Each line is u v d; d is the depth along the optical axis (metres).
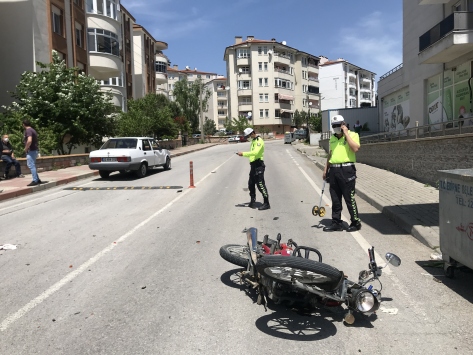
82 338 3.69
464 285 4.85
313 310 4.25
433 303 4.37
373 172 16.23
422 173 12.54
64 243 6.93
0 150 15.17
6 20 24.88
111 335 3.73
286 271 3.76
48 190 13.70
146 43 53.12
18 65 24.95
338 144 7.48
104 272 5.43
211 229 7.77
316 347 3.52
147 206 10.35
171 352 3.44
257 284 4.34
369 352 3.44
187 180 15.84
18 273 5.43
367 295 3.78
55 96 22.58
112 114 28.70
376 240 6.85
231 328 3.86
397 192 10.95
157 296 4.61
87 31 32.12
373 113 35.59
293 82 81.75
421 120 20.77
